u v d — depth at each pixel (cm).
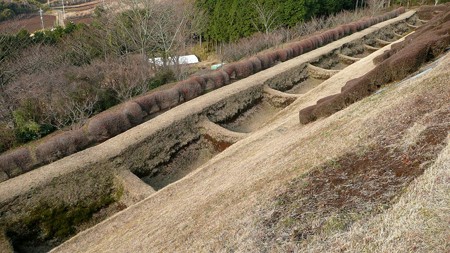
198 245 481
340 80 1355
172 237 559
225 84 1590
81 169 935
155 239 589
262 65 1770
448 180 353
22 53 1939
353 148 515
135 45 2209
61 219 880
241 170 729
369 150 489
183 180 885
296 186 484
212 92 1413
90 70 1658
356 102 791
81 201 918
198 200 669
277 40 2483
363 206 388
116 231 745
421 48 832
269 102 1491
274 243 395
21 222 833
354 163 477
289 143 745
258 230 429
